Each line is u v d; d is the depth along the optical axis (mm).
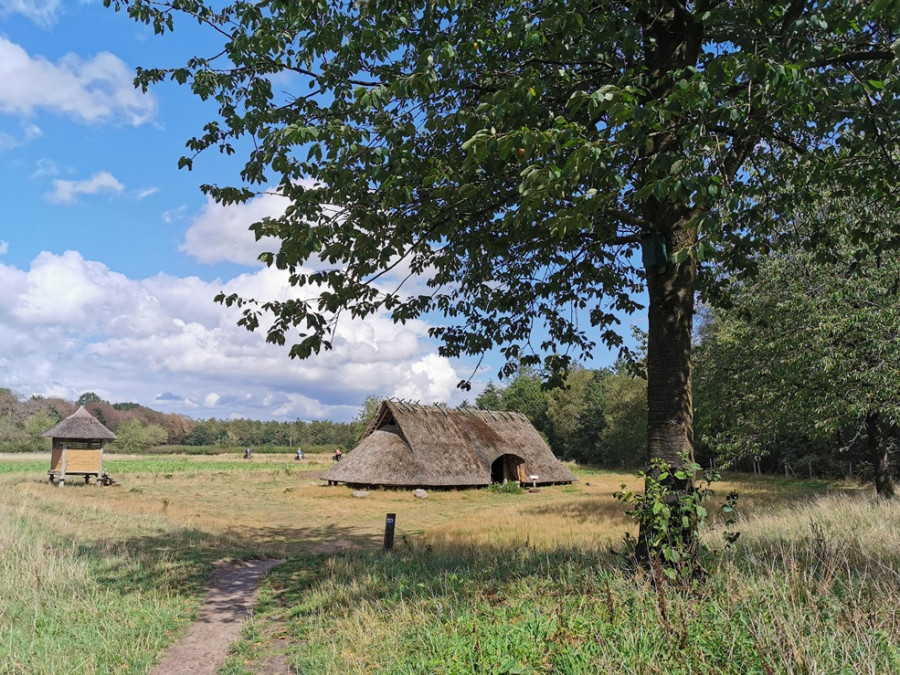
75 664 6469
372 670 5656
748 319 11016
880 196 7957
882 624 4477
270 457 83750
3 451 85500
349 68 7625
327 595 9070
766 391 18922
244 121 7801
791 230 11266
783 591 5023
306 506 28203
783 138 8203
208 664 6836
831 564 5758
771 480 38375
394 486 35562
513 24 6344
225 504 28125
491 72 7055
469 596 7203
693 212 7285
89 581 9664
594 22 6996
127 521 17875
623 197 7645
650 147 5414
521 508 26219
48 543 12516
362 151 6441
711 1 6586
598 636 4812
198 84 7477
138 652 6973
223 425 132000
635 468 64000
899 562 6438
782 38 5773
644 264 7301
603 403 67688
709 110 5582
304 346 7672
